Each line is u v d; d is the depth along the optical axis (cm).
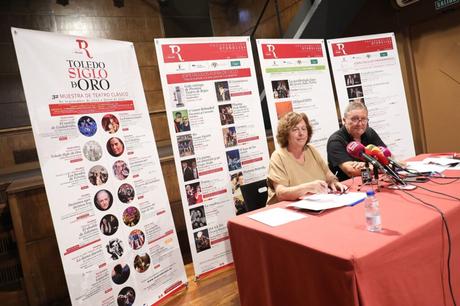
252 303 161
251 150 285
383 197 166
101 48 215
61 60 194
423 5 379
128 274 214
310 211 162
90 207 198
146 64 569
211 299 235
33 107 180
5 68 480
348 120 251
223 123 273
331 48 344
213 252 268
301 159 220
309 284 122
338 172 255
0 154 442
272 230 141
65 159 190
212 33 641
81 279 190
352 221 139
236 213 276
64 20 513
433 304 126
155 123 524
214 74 271
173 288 244
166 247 241
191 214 259
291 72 315
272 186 213
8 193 235
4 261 255
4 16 479
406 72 413
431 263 127
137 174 227
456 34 368
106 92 215
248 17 608
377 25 422
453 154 245
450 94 386
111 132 215
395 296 112
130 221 219
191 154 259
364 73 351
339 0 353
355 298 103
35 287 242
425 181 183
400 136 358
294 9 491
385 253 110
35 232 243
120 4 541
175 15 599
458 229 140
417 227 122
